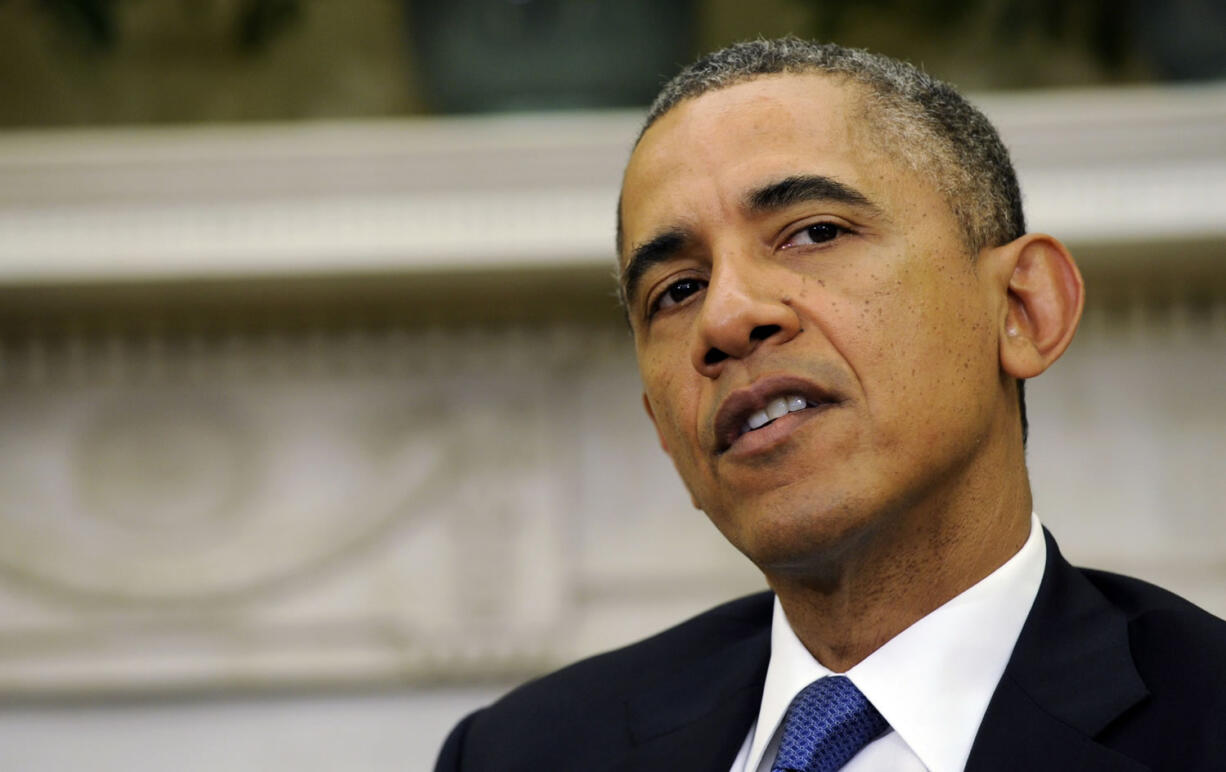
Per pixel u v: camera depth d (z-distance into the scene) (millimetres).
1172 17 8523
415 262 7934
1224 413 8258
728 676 4367
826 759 3732
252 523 8289
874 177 3789
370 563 8273
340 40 8805
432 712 8234
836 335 3629
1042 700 3588
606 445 8406
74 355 8430
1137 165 7828
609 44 8430
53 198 7949
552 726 4488
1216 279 8219
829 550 3666
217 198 7996
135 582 8211
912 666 3760
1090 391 8320
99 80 8820
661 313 4008
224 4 8898
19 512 8273
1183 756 3391
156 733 8219
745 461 3627
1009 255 3977
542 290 8258
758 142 3832
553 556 8242
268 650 8203
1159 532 8188
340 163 8016
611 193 7996
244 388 8438
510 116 8469
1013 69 8672
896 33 8742
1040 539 4027
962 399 3736
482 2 8547
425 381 8445
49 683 8156
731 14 8711
